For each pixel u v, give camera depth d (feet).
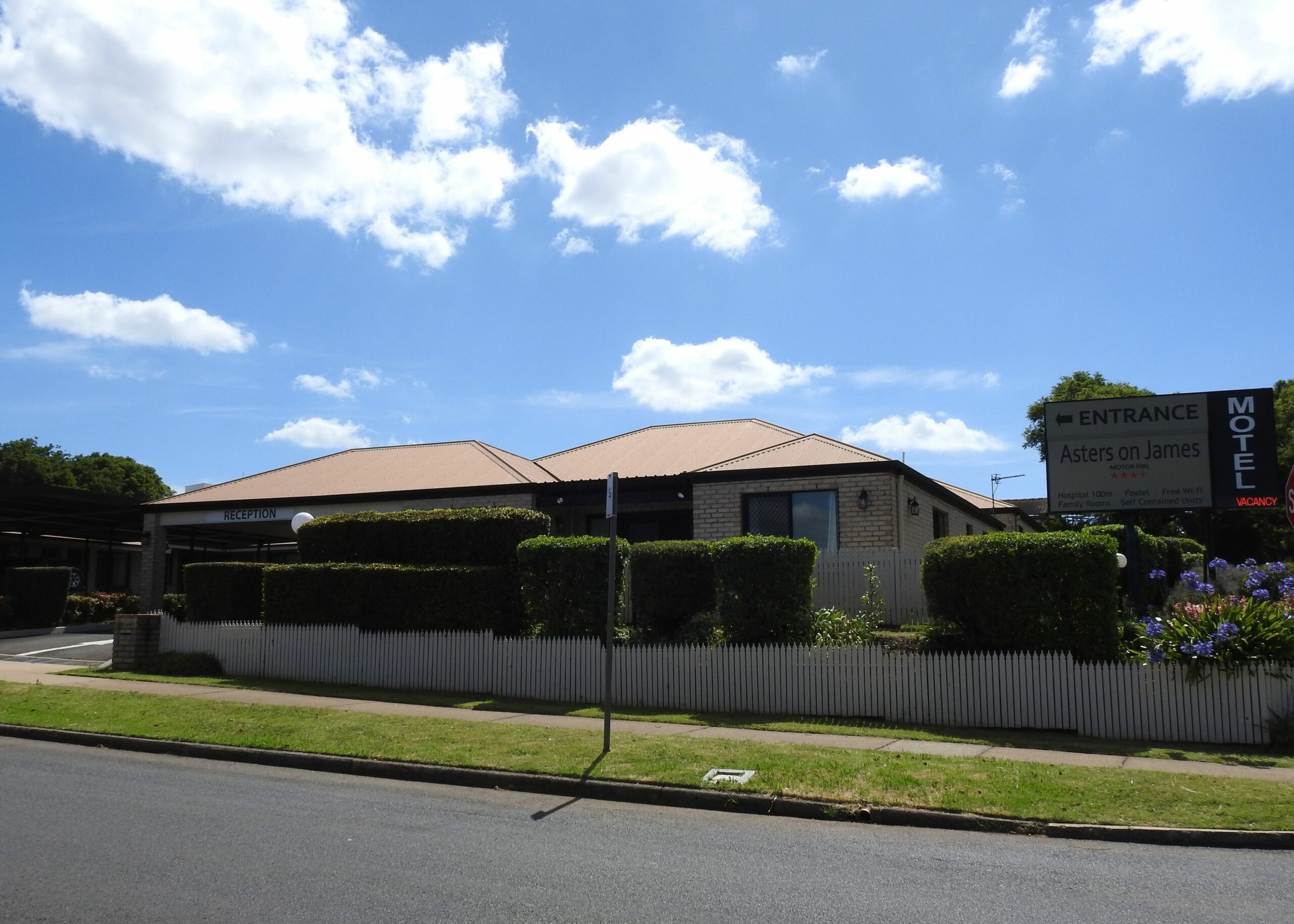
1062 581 44.80
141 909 19.67
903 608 59.98
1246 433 54.90
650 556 55.11
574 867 23.38
